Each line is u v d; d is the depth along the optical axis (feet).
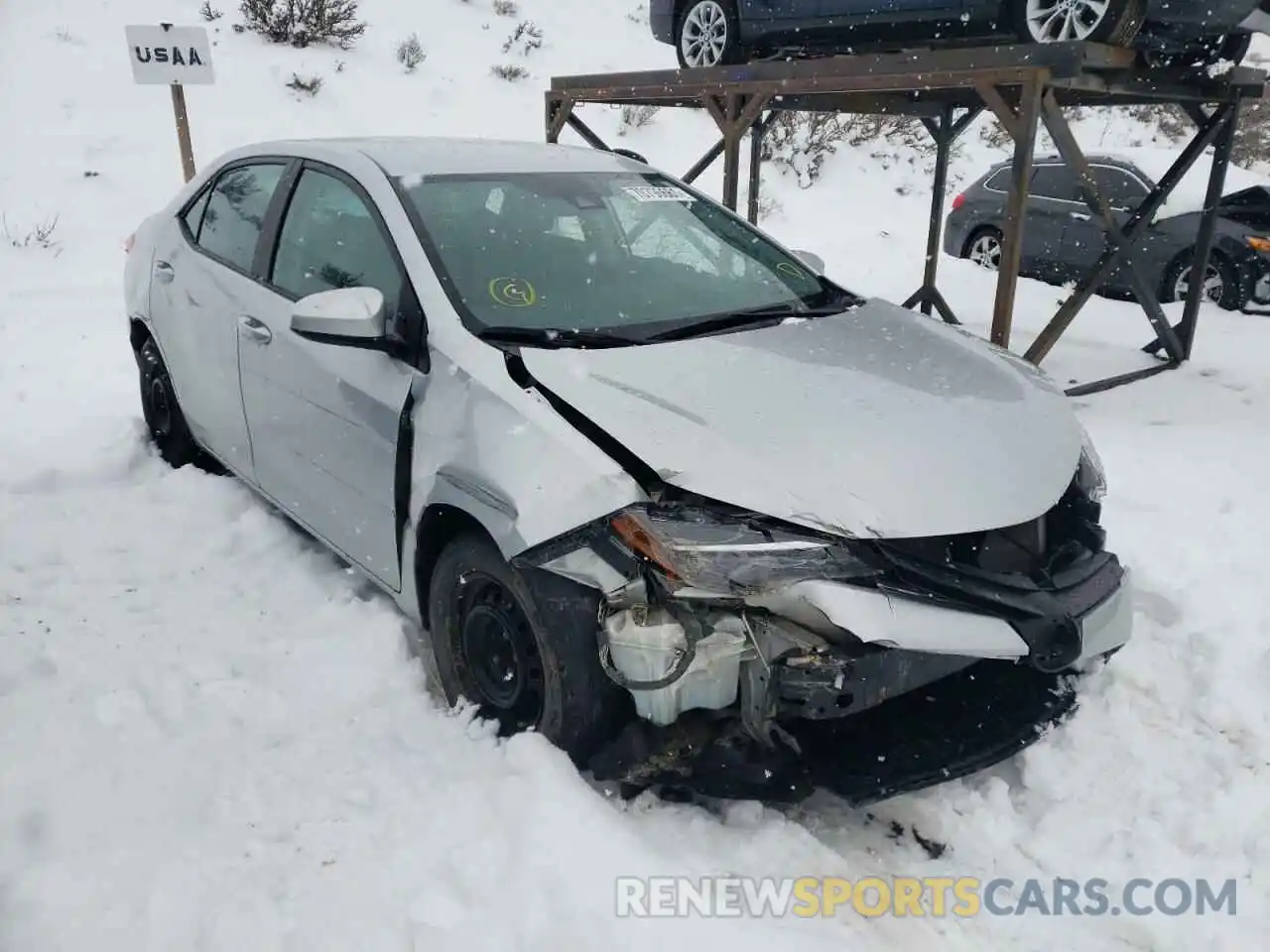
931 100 27.17
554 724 8.63
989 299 32.76
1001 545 8.60
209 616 11.64
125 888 7.57
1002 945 7.70
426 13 61.26
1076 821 9.02
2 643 10.74
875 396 9.30
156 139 40.88
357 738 9.53
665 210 12.73
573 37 64.39
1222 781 9.51
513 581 8.68
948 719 8.86
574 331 10.02
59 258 30.99
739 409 8.81
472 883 7.76
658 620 7.95
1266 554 13.94
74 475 15.62
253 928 7.29
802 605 7.73
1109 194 34.40
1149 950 7.70
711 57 28.48
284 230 12.56
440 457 9.32
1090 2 19.24
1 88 41.57
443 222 10.84
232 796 8.66
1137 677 11.09
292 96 47.09
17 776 8.67
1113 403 21.65
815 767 8.33
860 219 50.78
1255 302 30.96
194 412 14.75
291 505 12.46
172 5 51.90
